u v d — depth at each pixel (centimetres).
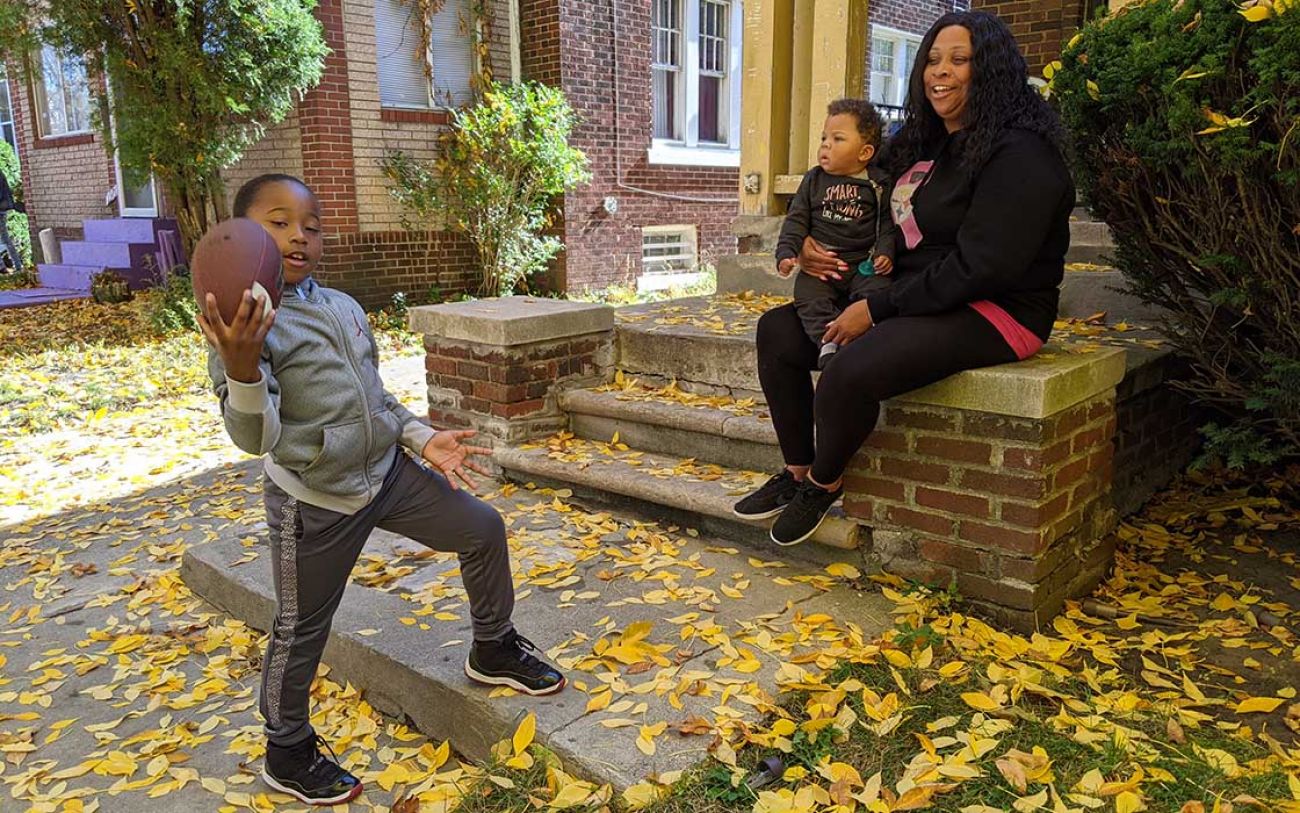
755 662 274
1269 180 300
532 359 450
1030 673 267
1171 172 327
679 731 245
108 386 747
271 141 1034
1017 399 284
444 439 246
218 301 186
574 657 285
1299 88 275
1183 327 388
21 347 912
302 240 221
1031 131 280
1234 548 371
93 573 412
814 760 236
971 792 223
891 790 226
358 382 231
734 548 367
